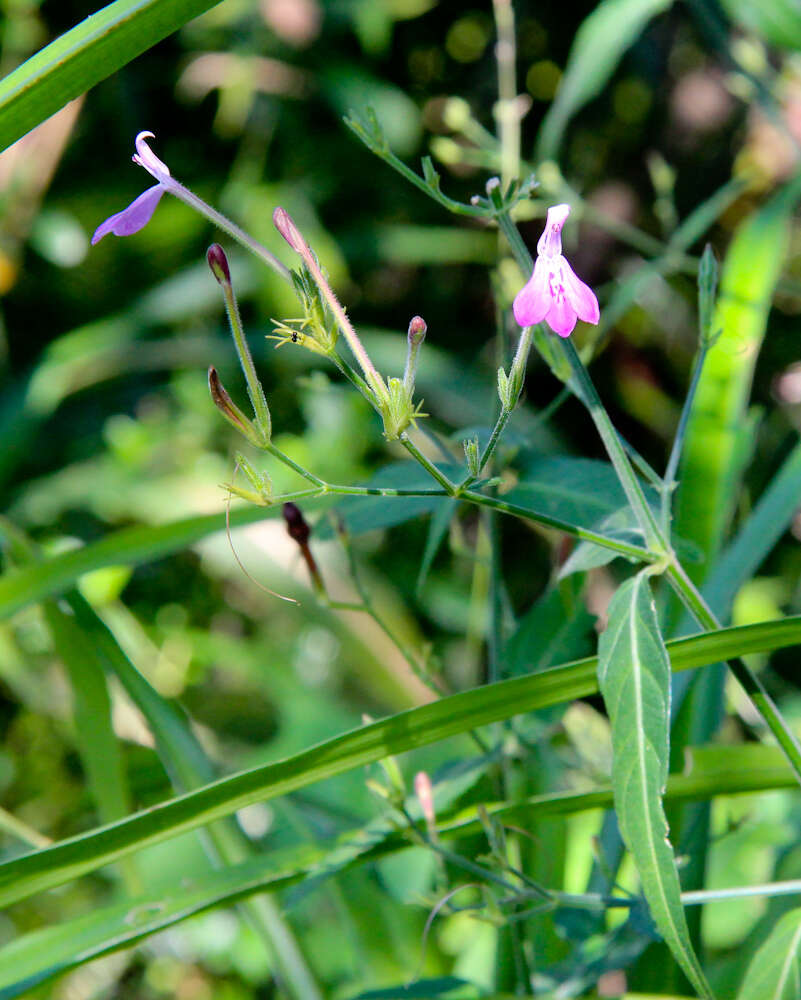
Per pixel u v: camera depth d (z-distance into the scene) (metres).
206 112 1.95
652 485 0.69
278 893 0.79
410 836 0.71
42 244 1.69
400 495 0.67
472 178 1.84
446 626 1.60
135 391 1.90
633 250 1.68
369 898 0.82
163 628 1.63
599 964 0.73
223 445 1.75
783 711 1.24
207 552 1.45
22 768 1.49
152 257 1.91
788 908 0.79
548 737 0.80
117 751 0.79
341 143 1.89
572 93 0.98
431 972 0.82
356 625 1.28
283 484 1.53
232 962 1.26
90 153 1.89
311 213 1.80
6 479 1.56
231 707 1.60
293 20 1.74
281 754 1.21
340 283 1.76
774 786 0.73
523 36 1.79
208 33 1.82
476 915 0.71
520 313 0.65
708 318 0.69
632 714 0.66
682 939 0.65
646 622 0.66
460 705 0.69
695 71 1.63
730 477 0.79
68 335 1.78
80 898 1.32
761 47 1.16
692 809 0.76
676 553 0.70
